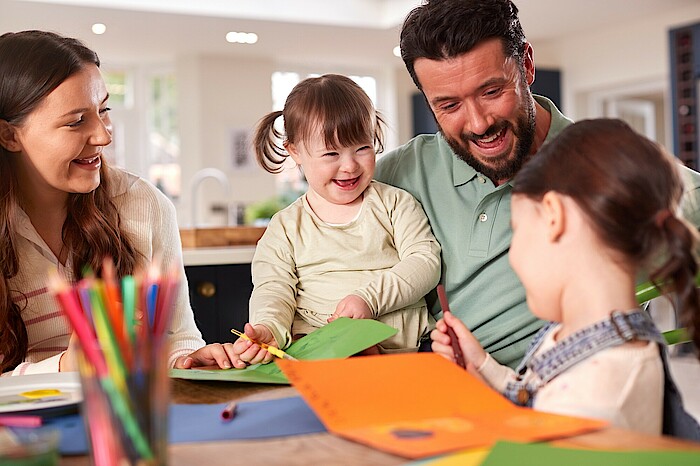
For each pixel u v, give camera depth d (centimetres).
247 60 824
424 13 141
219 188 812
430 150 168
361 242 156
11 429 89
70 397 103
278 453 76
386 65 884
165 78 838
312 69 866
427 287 149
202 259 259
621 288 94
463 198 158
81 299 67
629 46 768
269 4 667
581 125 100
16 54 146
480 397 89
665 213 93
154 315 67
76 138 148
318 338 129
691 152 649
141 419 64
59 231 163
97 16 648
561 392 91
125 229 167
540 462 68
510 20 140
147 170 842
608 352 90
